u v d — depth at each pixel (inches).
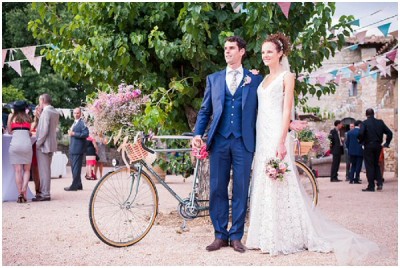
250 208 201.2
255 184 197.5
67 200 359.6
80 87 1016.9
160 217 262.7
